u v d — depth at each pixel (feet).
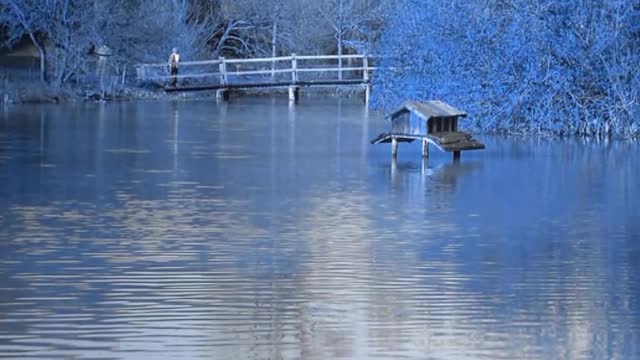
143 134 268.82
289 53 486.38
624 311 110.63
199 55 449.89
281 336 102.32
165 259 131.54
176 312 109.50
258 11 481.87
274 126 298.15
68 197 173.58
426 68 323.16
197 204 168.96
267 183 190.90
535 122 279.90
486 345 99.96
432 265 130.00
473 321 107.14
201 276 123.54
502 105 281.54
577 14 281.54
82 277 122.52
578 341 100.99
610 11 280.10
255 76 458.91
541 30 281.74
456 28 301.63
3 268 126.31
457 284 121.08
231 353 97.76
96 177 194.90
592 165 218.18
